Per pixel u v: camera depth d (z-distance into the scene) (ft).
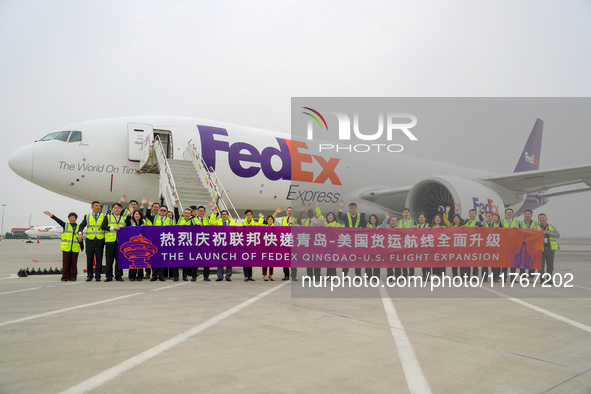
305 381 9.92
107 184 49.80
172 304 20.29
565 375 10.65
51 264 53.36
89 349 12.23
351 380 10.03
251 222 33.45
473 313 18.98
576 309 20.54
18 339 13.32
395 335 14.55
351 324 16.25
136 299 21.84
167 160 47.39
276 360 11.50
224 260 31.37
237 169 54.85
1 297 22.44
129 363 10.98
